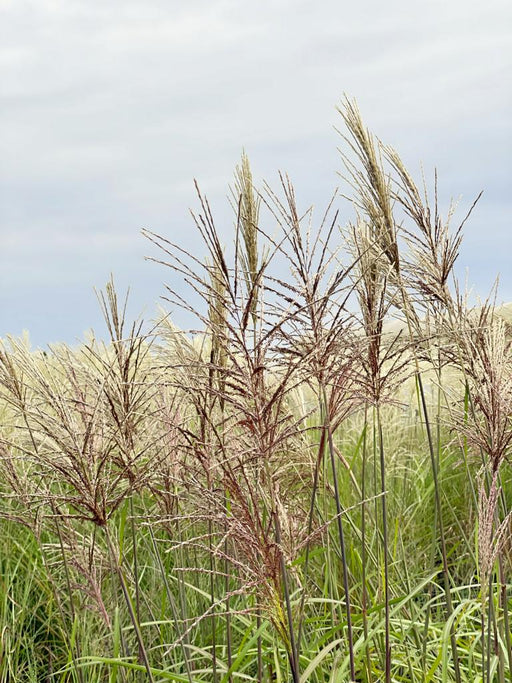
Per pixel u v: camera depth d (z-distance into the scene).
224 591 3.47
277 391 2.31
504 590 3.08
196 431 3.27
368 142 3.11
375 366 3.00
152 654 4.11
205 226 2.28
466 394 3.27
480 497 2.99
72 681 4.12
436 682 3.42
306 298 2.59
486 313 3.37
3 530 4.94
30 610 4.85
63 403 2.86
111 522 4.14
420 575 4.82
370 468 5.48
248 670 3.81
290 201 2.58
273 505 2.39
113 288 3.00
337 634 3.48
